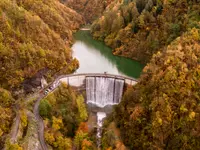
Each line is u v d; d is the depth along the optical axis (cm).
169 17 12000
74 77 9475
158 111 6431
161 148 6262
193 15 10769
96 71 11269
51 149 6462
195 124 6144
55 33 12188
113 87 9519
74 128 7856
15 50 8756
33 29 10200
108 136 7106
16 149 5681
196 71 6700
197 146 6022
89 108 9412
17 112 7200
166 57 7531
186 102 6369
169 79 6769
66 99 8681
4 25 9012
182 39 8181
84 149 6919
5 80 8088
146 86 7388
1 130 6134
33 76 8919
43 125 7081
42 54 9588
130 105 7500
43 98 8150
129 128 7031
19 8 10375
